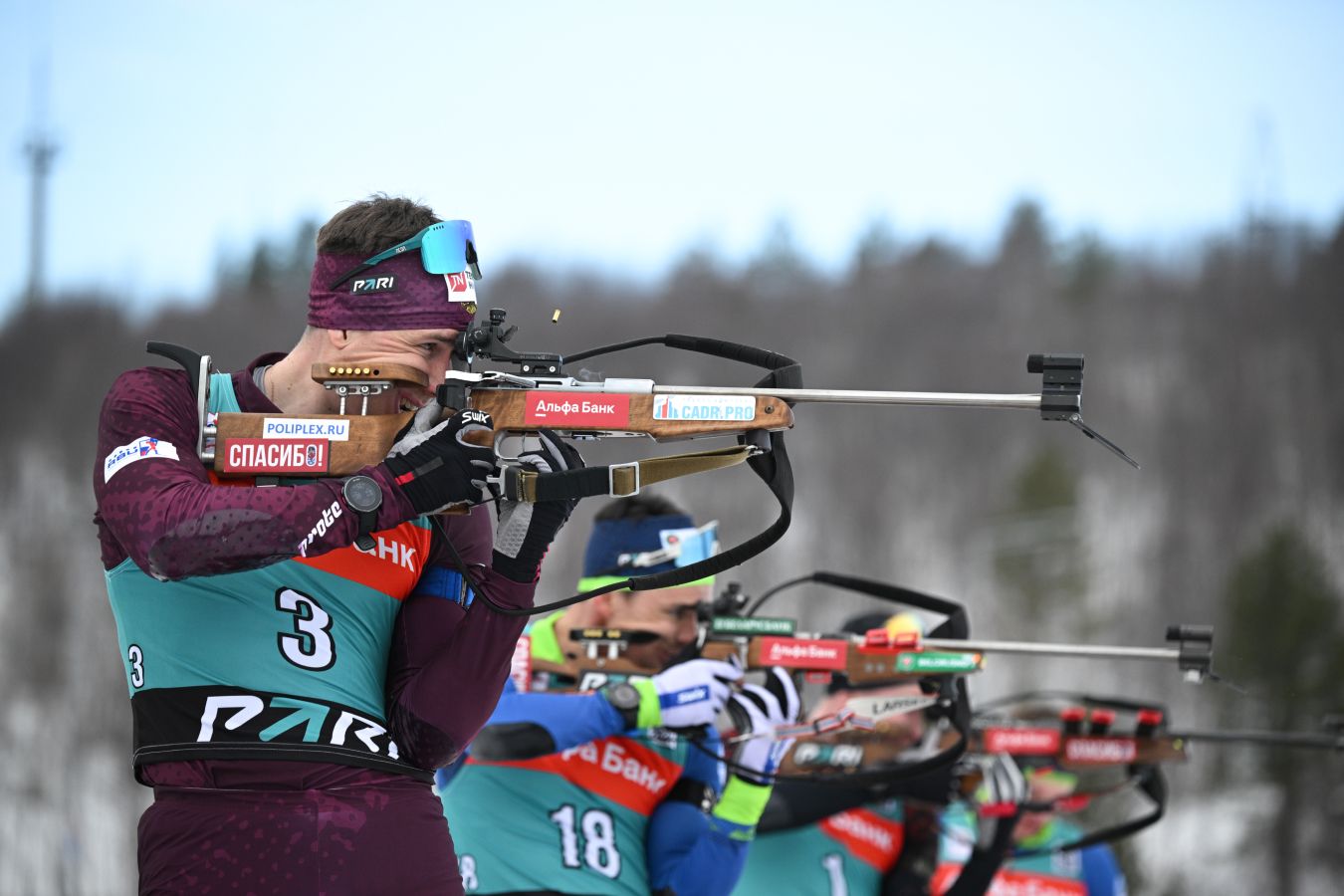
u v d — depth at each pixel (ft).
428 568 37.93
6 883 439.22
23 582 620.49
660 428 35.06
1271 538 401.70
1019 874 102.37
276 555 31.89
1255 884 368.48
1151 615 614.34
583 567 62.03
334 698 35.19
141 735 35.24
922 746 72.33
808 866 74.23
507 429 35.40
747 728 58.95
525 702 56.18
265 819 33.83
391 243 34.65
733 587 62.49
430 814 36.19
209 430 34.45
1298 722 373.40
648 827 60.49
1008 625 522.47
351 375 34.01
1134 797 317.22
